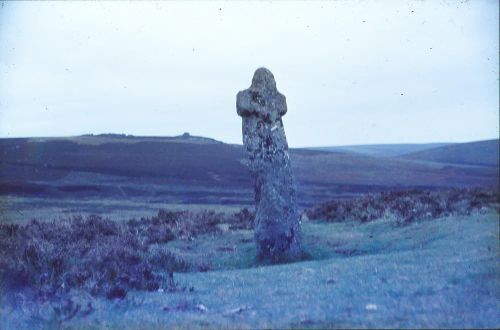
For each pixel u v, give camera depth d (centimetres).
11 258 1198
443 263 1230
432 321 723
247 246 1938
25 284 1070
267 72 1775
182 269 1543
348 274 1220
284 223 1720
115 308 935
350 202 2670
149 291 1138
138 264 1346
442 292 909
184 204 3444
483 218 2042
